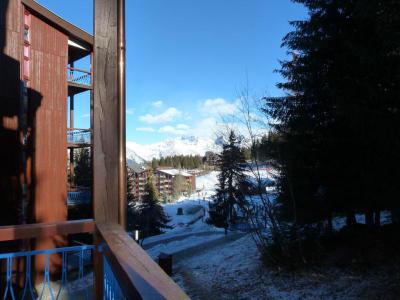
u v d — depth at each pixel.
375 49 7.96
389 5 6.97
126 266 1.23
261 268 12.07
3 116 11.28
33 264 11.11
